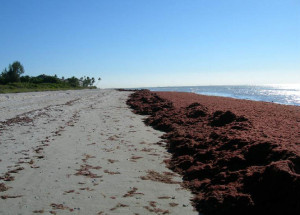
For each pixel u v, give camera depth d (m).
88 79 122.50
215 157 8.46
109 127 15.10
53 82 94.50
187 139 10.88
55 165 8.62
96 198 6.43
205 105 18.48
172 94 35.66
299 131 9.68
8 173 7.85
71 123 15.95
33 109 21.77
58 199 6.33
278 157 6.95
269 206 5.46
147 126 15.77
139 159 9.49
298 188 5.29
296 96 48.53
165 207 6.10
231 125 11.71
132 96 38.41
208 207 6.06
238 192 6.16
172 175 8.09
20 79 87.56
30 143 11.17
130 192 6.81
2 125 14.70
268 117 13.18
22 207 5.91
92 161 9.12
